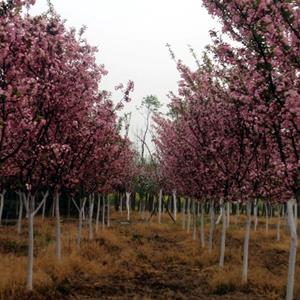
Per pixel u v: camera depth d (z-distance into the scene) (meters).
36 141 9.33
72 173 12.24
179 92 13.09
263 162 12.09
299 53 7.11
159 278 12.28
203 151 13.30
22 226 24.61
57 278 11.21
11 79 7.55
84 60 9.91
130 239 20.67
